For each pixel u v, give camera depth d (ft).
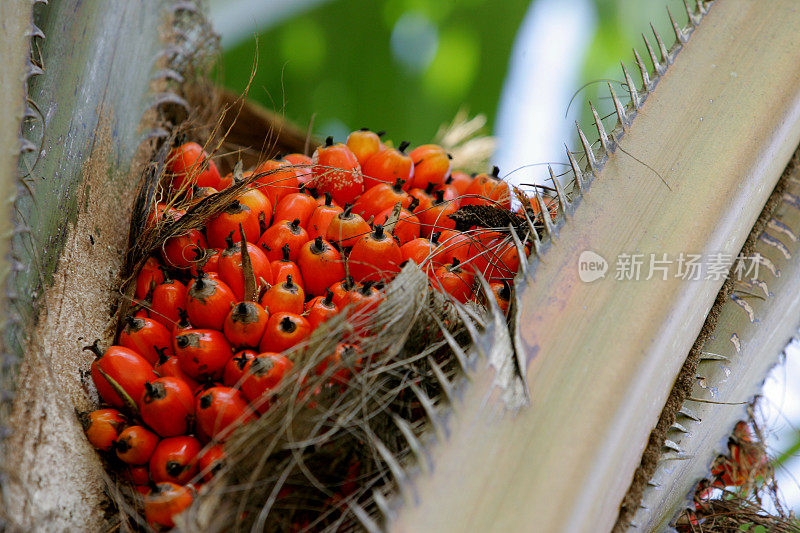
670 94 3.21
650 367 2.94
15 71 2.96
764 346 3.24
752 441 3.27
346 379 2.91
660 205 3.08
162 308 3.10
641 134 3.16
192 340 3.00
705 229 3.06
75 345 3.05
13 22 2.98
